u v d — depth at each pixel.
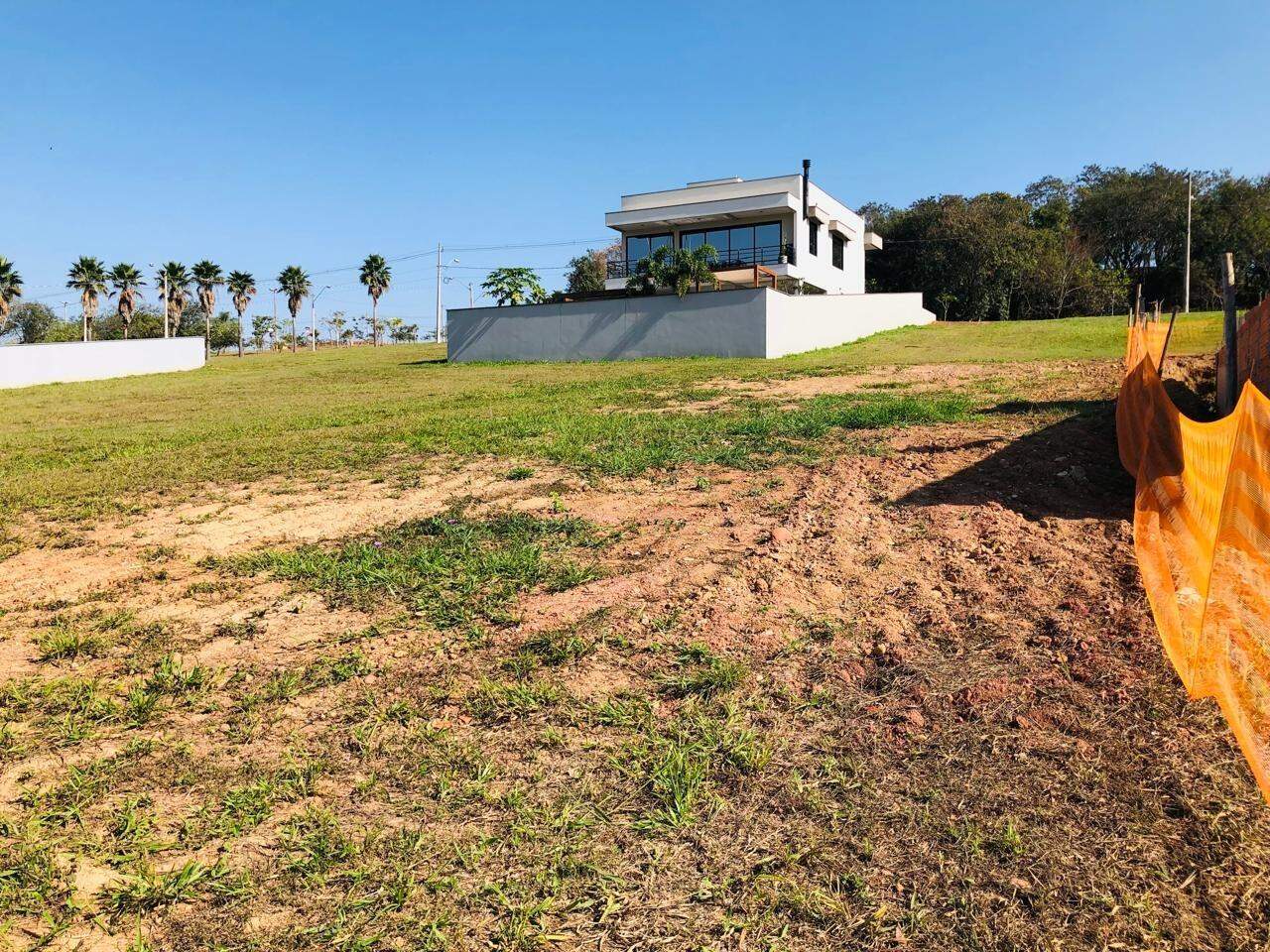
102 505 8.54
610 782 3.33
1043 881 2.72
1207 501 4.54
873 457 8.65
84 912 2.67
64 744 3.73
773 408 12.91
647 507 7.30
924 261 50.62
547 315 30.88
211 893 2.75
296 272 73.19
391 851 2.94
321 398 21.78
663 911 2.64
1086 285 52.22
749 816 3.10
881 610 4.90
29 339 85.19
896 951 2.46
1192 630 4.18
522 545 6.28
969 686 3.95
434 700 4.02
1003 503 6.80
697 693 4.01
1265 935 2.47
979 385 14.39
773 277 35.38
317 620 5.07
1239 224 52.72
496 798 3.22
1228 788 3.12
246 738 3.71
